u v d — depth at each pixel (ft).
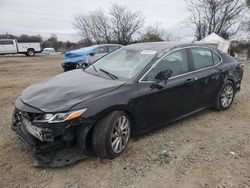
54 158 11.93
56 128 10.75
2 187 10.44
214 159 12.69
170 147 13.70
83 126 11.25
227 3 130.00
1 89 28.86
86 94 11.82
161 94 14.11
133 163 12.14
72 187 10.48
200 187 10.61
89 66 16.55
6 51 101.40
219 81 18.17
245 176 11.38
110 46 44.83
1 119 17.52
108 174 11.30
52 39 188.34
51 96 11.80
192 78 15.93
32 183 10.69
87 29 184.44
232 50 122.21
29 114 11.34
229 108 20.26
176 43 16.61
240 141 14.70
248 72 43.52
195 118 17.89
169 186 10.64
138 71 13.76
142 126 13.66
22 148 13.26
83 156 12.12
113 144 12.17
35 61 75.10
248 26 126.31
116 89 12.49
